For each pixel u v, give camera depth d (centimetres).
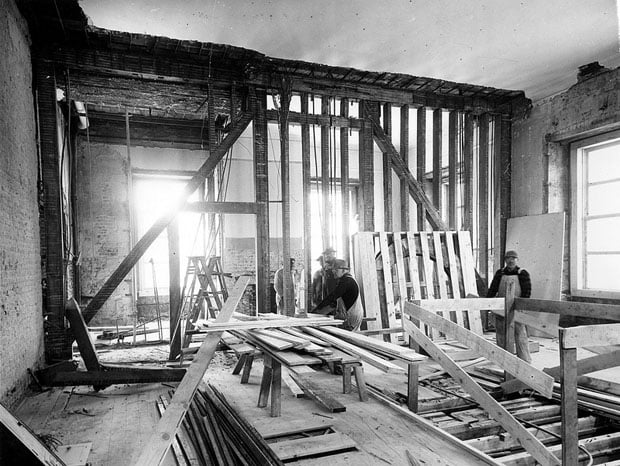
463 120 720
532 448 255
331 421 322
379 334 575
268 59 559
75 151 766
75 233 751
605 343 243
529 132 698
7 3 392
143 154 842
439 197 693
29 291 436
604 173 628
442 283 638
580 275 652
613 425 342
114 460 267
